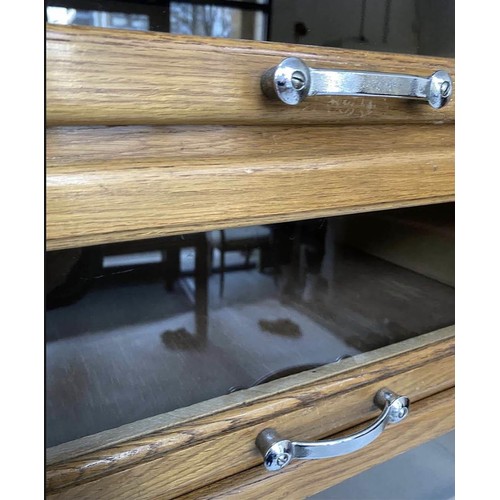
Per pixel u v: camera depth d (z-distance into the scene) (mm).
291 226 490
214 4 305
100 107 245
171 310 419
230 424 332
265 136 303
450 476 535
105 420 314
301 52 303
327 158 328
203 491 331
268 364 385
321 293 482
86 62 238
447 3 374
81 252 354
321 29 335
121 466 299
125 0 279
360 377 388
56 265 333
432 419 443
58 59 233
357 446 356
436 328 463
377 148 353
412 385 427
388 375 406
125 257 396
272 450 330
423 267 492
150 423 316
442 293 487
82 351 351
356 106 329
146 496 312
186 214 280
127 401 328
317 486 388
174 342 384
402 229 490
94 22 270
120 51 245
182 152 278
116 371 348
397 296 481
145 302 408
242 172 294
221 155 290
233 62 277
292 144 314
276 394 353
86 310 360
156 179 268
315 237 496
